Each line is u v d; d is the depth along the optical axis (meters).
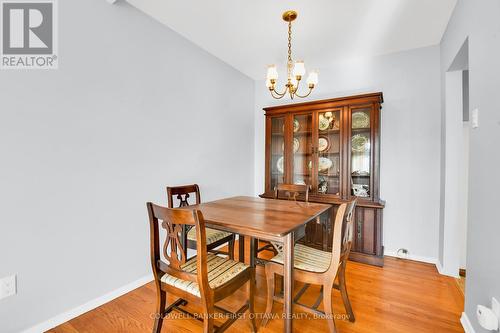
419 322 1.56
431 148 2.46
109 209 1.82
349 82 2.88
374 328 1.50
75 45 1.61
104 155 1.78
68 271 1.59
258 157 3.61
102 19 1.75
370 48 2.56
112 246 1.84
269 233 1.23
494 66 1.16
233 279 1.32
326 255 1.60
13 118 1.36
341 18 2.04
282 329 1.51
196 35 2.38
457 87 2.16
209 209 1.77
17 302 1.38
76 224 1.63
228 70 3.04
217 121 2.88
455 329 1.49
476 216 1.34
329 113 2.75
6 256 1.34
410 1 1.81
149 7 1.96
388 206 2.66
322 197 2.72
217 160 2.89
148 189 2.10
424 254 2.50
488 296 1.20
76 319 1.60
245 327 1.53
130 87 1.94
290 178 3.01
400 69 2.60
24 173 1.40
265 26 2.20
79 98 1.63
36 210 1.45
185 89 2.44
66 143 1.57
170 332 1.48
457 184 2.17
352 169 2.63
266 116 3.16
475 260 1.35
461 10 1.70
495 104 1.14
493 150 1.16
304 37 2.37
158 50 2.16
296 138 3.02
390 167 2.64
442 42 2.31
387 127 2.66
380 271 2.28
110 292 1.83
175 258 1.23
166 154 2.25
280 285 2.02
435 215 2.45
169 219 1.19
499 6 1.11
